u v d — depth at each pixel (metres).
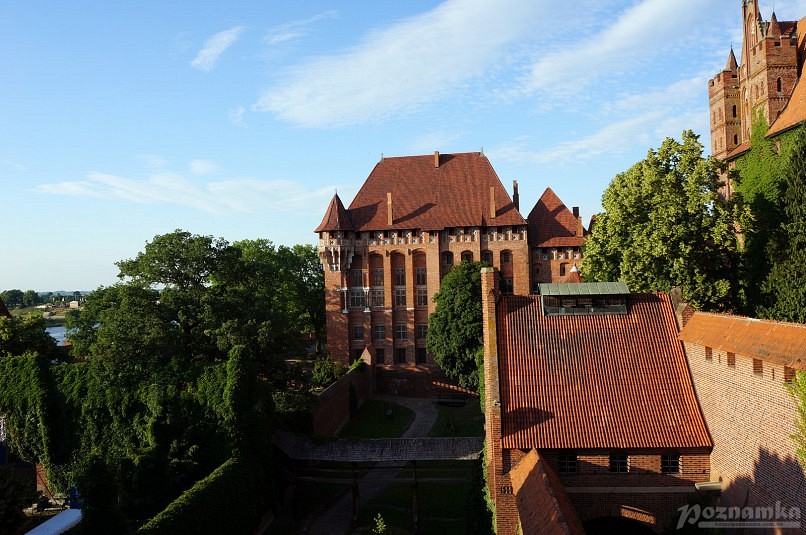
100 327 49.06
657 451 27.45
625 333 31.73
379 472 49.38
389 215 88.00
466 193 89.62
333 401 60.34
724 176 68.12
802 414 19.78
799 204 37.88
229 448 39.44
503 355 31.27
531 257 89.44
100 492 24.08
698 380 28.81
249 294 54.41
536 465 25.36
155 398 41.47
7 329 53.91
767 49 51.88
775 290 39.25
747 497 23.56
